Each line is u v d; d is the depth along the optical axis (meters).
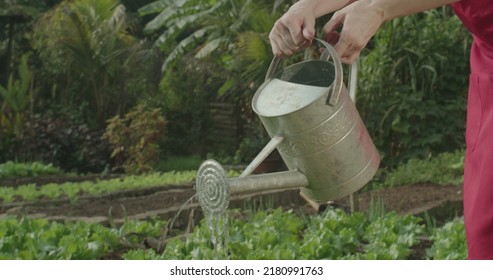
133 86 14.95
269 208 5.91
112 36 14.77
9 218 5.33
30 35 16.59
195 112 14.72
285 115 1.96
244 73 12.13
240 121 14.23
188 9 13.38
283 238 4.29
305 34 1.97
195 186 2.01
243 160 13.01
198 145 14.76
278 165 9.44
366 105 9.51
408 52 9.62
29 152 12.23
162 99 14.69
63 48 14.70
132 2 19.72
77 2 14.78
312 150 1.99
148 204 6.63
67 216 5.89
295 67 2.13
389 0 1.92
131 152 11.57
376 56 9.59
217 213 1.94
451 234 4.29
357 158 2.05
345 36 1.94
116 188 8.15
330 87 1.96
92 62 14.56
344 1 2.04
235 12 12.72
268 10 11.94
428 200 6.25
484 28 1.91
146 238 4.57
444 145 9.47
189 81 14.84
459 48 9.87
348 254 3.97
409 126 9.17
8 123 12.37
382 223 4.55
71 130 12.47
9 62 16.61
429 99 9.69
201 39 14.16
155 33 18.91
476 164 1.92
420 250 4.38
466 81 9.84
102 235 4.47
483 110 1.93
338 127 1.98
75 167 12.21
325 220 4.64
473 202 1.90
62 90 15.10
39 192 7.68
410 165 8.00
